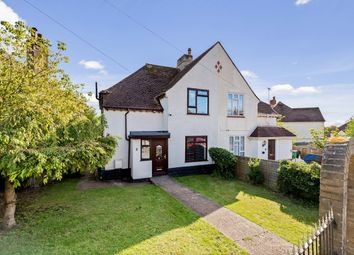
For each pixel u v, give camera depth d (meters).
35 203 7.82
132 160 11.74
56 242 4.98
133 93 13.53
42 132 5.30
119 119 12.10
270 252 4.77
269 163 10.45
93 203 7.84
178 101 13.20
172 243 5.04
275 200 8.59
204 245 5.01
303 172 8.30
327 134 14.96
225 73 14.88
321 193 4.15
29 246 4.77
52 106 6.01
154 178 12.01
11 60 5.74
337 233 3.84
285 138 16.53
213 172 13.52
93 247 4.77
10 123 4.50
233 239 5.36
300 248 3.15
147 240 5.14
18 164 4.64
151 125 12.97
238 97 15.47
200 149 13.95
